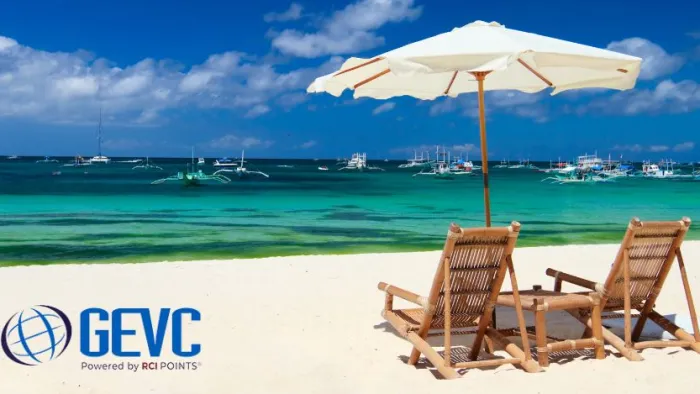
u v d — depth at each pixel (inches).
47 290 271.9
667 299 261.7
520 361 174.9
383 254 385.1
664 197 1354.6
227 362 181.3
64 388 160.7
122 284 285.9
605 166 3282.5
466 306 177.6
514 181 2556.6
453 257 169.2
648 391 156.9
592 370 173.2
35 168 4028.1
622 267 183.9
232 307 244.2
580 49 186.9
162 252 474.9
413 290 281.7
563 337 212.8
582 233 622.8
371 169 4813.0
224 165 5354.3
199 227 674.8
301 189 1752.0
